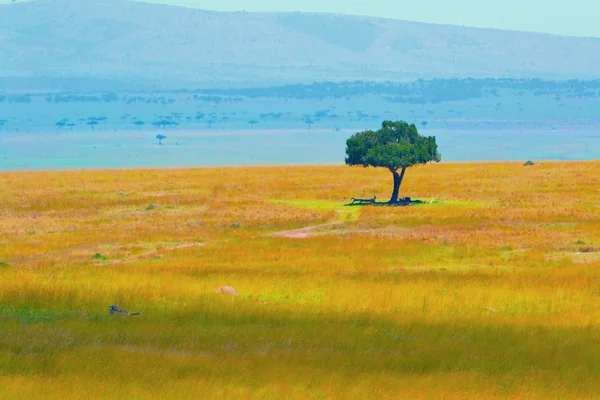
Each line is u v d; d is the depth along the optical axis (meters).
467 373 78.81
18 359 79.94
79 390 69.06
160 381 72.38
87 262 179.00
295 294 126.81
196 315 104.56
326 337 92.75
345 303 117.38
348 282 139.00
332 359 82.88
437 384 74.88
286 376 75.69
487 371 80.25
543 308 116.31
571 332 98.19
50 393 68.25
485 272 154.38
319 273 153.88
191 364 78.88
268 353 84.69
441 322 103.12
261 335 92.94
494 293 126.81
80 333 92.06
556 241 197.75
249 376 75.25
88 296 116.50
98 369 76.38
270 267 165.88
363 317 105.06
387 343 90.50
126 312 107.25
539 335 96.12
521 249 189.00
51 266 169.00
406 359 83.56
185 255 189.12
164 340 89.69
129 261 181.00
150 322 99.75
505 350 88.31
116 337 90.19
